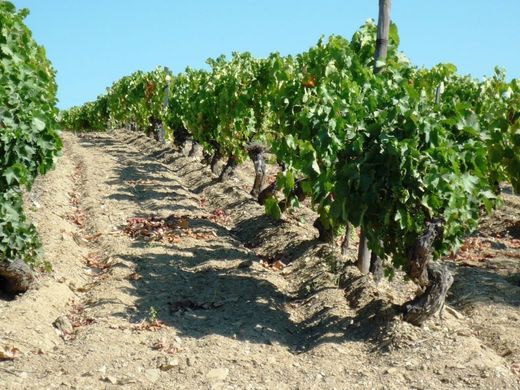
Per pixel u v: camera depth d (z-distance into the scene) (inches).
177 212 372.2
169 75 671.1
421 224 209.0
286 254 295.9
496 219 351.6
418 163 204.7
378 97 228.4
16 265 230.4
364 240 257.9
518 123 269.7
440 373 191.8
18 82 225.9
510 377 188.7
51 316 225.6
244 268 277.4
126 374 193.0
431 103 222.1
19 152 227.1
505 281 262.7
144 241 310.3
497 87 316.8
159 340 212.7
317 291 250.1
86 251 299.9
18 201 229.6
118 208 377.4
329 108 224.5
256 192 390.0
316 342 215.6
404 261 214.7
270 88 341.1
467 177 212.7
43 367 195.6
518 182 276.5
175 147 656.4
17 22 231.3
